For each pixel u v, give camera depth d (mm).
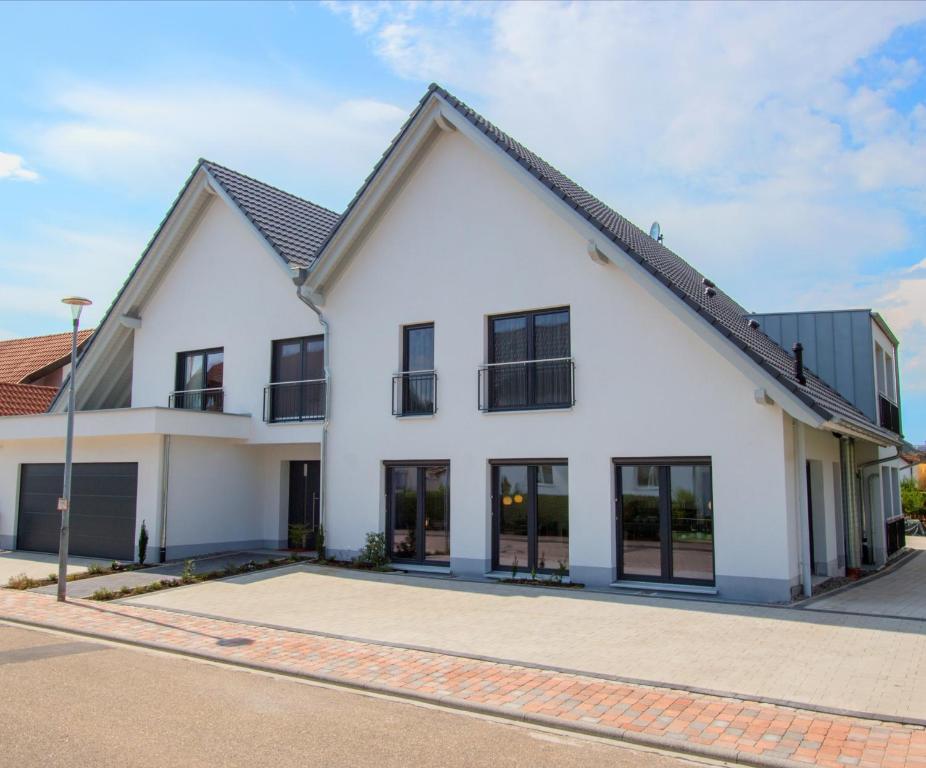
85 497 16750
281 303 16609
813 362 17266
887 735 5758
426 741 5664
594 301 12727
